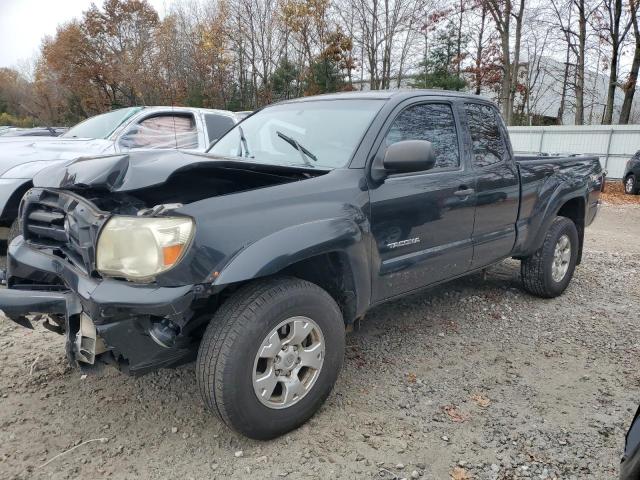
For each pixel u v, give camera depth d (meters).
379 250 3.29
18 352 3.73
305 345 2.85
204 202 2.51
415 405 3.18
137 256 2.38
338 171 3.12
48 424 2.88
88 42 46.75
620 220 11.81
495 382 3.50
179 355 2.68
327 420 2.99
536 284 5.06
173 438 2.79
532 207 4.72
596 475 2.58
